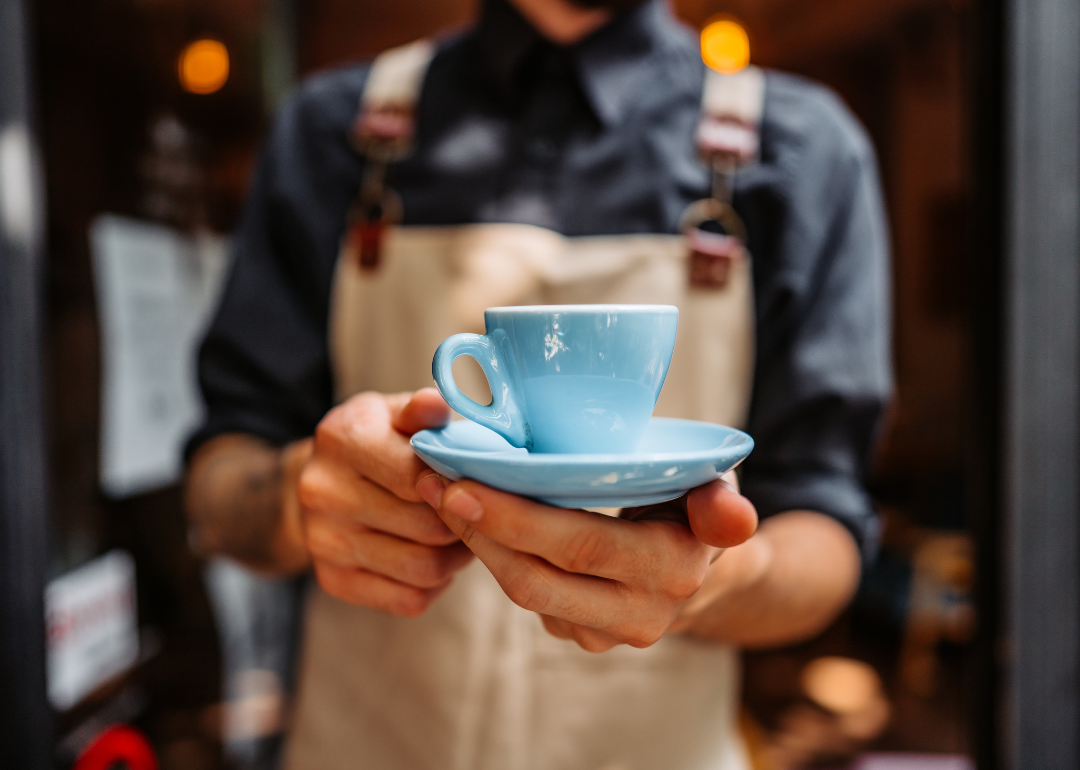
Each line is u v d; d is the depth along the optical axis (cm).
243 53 146
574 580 33
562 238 69
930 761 141
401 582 44
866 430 65
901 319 317
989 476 69
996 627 69
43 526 72
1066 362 67
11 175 70
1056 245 67
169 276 117
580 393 37
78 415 95
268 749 132
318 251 72
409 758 67
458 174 70
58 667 89
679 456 29
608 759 65
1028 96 66
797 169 67
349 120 75
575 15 68
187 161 125
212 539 61
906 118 320
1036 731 69
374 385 70
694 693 66
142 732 106
